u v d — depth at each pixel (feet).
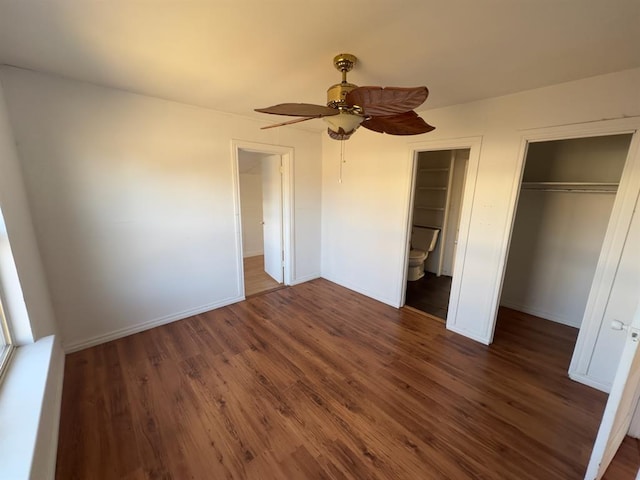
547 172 9.64
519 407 5.96
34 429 3.76
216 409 5.82
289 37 4.71
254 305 10.92
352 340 8.50
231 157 9.97
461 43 4.82
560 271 9.59
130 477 4.47
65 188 7.03
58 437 5.09
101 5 3.91
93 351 7.75
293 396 6.21
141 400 6.03
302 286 12.99
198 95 7.88
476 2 3.71
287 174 11.87
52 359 5.42
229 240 10.48
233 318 9.83
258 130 10.52
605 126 5.92
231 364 7.30
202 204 9.56
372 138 10.60
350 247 12.31
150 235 8.63
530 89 6.79
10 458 3.35
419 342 8.41
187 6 3.94
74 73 6.42
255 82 6.81
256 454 4.87
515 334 8.91
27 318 5.43
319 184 13.06
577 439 5.21
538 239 9.94
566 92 6.32
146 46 5.09
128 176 7.97
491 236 7.88
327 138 12.39
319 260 14.02
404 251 10.27
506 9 3.84
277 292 12.25
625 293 5.99
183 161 8.91
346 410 5.84
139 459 4.76
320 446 5.03
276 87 7.14
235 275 10.92
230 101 8.38
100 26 4.47
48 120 6.62
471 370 7.14
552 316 9.89
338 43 4.90
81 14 4.13
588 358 6.57
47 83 6.51
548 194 9.57
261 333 8.86
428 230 14.53
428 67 5.76
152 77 6.57
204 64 5.86
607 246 6.12
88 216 7.47
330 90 5.43
